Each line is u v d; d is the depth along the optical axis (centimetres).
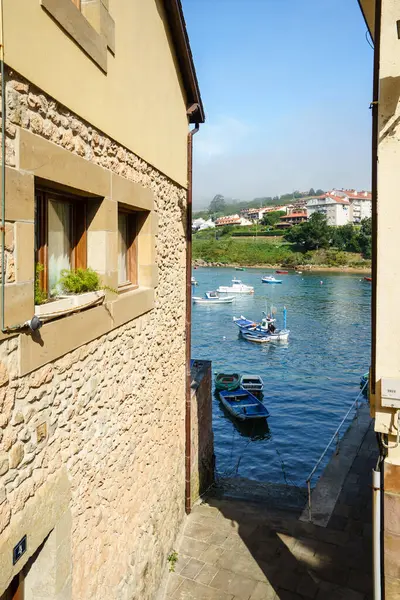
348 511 816
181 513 762
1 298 258
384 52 360
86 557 382
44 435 311
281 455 1569
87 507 385
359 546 714
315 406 2047
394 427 371
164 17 618
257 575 646
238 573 649
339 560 681
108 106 423
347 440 1127
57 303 334
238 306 4641
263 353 2953
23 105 282
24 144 280
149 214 562
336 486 908
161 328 627
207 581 631
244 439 1705
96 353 405
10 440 270
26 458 288
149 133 557
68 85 340
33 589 327
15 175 271
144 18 533
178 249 723
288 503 913
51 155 313
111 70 430
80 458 371
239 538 732
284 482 1378
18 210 276
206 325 3806
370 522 779
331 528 764
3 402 263
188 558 679
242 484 1038
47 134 313
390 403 363
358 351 2948
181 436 758
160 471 624
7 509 265
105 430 426
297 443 1667
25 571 328
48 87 310
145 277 570
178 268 725
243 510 826
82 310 375
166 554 650
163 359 640
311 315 4059
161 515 627
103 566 419
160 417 624
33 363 293
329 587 624
